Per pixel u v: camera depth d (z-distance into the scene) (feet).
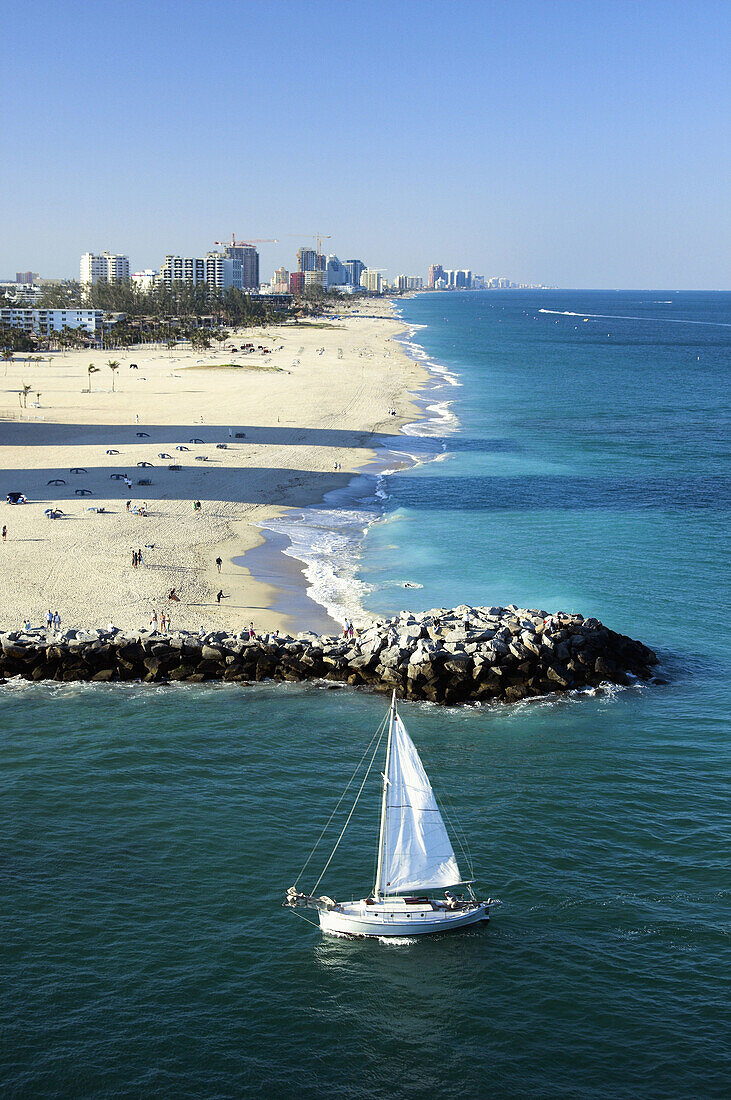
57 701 180.24
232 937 113.50
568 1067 95.45
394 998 104.53
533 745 164.14
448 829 135.23
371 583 247.91
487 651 188.14
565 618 202.28
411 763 115.24
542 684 188.65
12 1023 99.55
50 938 112.27
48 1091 91.66
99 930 113.91
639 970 108.68
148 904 118.73
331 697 185.26
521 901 120.26
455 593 240.73
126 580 239.71
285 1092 92.32
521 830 135.44
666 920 116.78
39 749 159.02
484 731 170.30
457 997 104.73
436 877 115.96
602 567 267.18
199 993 104.63
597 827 136.77
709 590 248.52
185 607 222.48
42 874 123.95
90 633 195.62
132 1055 96.17
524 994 105.40
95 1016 100.99
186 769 152.76
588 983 106.83
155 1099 91.04
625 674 194.39
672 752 161.48
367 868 126.82
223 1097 91.40
